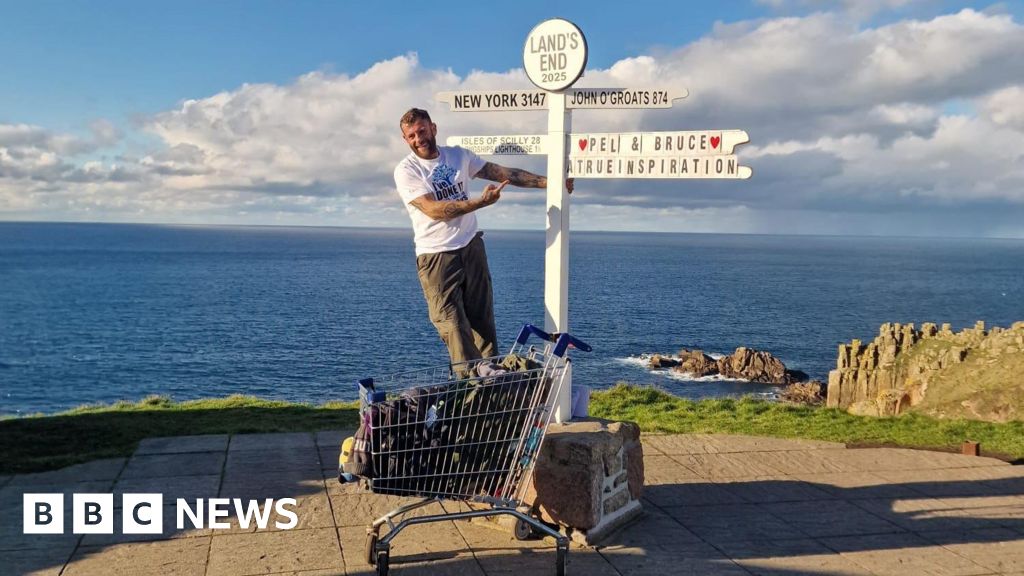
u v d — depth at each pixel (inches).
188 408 340.2
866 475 240.2
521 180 208.2
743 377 1508.4
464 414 161.8
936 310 3036.4
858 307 3105.3
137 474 229.5
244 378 1483.8
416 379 181.6
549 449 181.0
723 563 168.7
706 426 320.8
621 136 202.5
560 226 206.1
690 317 2578.7
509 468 164.4
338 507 202.2
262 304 3002.0
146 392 1424.7
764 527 192.5
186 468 236.2
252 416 318.3
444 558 169.3
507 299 2770.7
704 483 229.5
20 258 7337.6
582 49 198.2
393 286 3932.1
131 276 4857.3
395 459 159.2
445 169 193.3
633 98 202.5
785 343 2038.6
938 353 875.4
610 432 187.8
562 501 179.3
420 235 191.0
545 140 208.5
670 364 1615.4
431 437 160.6
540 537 182.1
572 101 205.9
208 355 1793.8
